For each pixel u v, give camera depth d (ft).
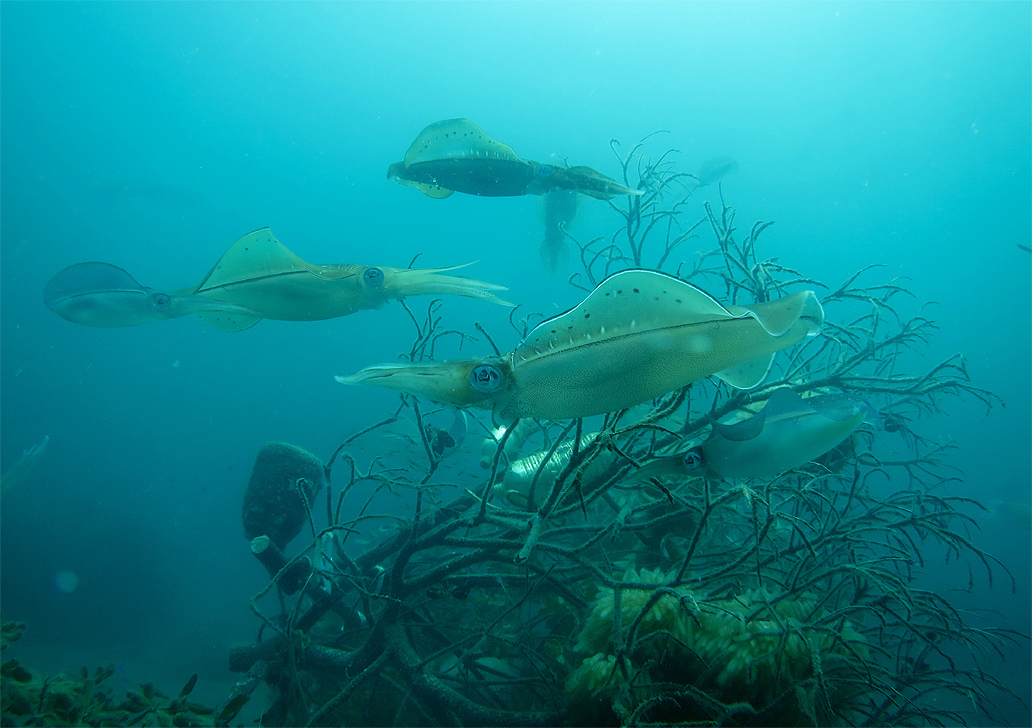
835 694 9.54
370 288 8.48
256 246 8.84
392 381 5.10
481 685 12.84
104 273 9.06
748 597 9.79
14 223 167.84
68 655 40.83
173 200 156.25
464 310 133.90
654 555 13.56
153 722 9.99
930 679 10.39
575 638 11.94
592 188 10.44
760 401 12.30
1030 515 34.22
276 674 14.05
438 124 10.31
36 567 60.39
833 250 154.40
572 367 4.80
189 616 54.44
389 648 12.67
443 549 19.11
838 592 11.82
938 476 16.63
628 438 9.10
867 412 6.86
